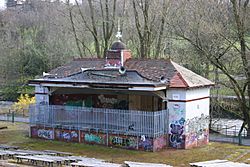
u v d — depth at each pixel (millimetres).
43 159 21797
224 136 34875
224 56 38375
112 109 29406
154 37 44719
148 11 43344
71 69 33031
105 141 28391
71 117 29828
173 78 28078
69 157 23516
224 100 43250
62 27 60875
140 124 26906
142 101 29969
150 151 26641
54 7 65625
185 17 40531
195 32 37281
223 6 37656
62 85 29500
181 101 27516
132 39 50844
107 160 24453
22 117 44469
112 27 45812
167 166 20547
